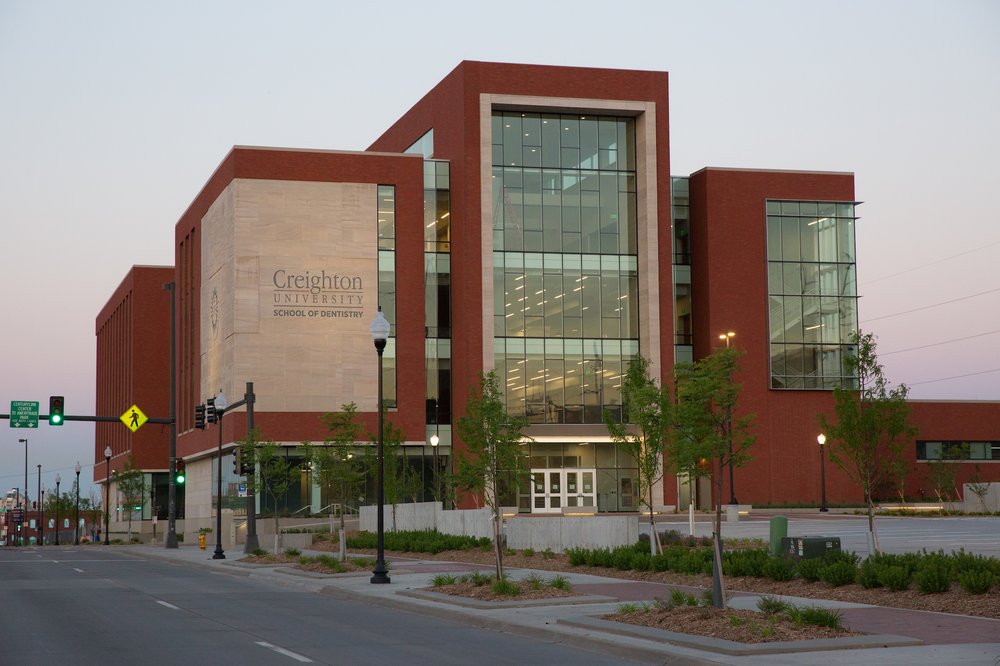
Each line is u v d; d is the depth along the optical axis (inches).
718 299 2869.1
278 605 952.9
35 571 1539.1
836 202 2955.2
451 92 2797.7
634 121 2844.5
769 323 2878.9
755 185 2915.8
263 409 2605.8
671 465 1107.3
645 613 719.7
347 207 2701.8
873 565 872.3
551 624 724.0
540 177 2780.5
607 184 2815.0
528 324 2728.8
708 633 633.0
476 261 2691.9
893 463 1098.1
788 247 2920.8
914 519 2225.6
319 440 2623.0
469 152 2704.2
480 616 783.7
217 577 1384.1
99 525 5270.7
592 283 2778.1
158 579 1341.0
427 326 2746.1
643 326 2770.7
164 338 3966.5
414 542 1636.3
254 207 2650.1
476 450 1114.1
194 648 649.6
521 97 2738.7
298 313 2647.6
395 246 2726.4
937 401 3115.2
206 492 3002.0
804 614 648.4
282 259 2652.6
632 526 1320.1
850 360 1101.7
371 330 1153.4
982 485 2554.1
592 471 2738.7
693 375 986.1
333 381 2650.1
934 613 729.0
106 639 697.0
